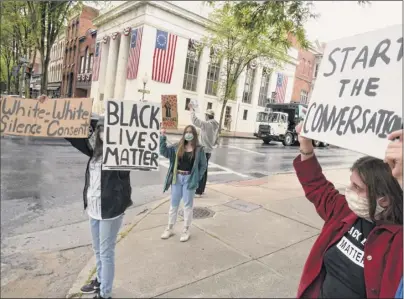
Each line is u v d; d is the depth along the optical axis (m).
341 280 1.72
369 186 1.64
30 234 4.30
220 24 18.03
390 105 1.56
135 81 17.05
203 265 3.52
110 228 2.75
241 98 27.78
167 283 3.14
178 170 4.10
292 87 28.95
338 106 1.80
